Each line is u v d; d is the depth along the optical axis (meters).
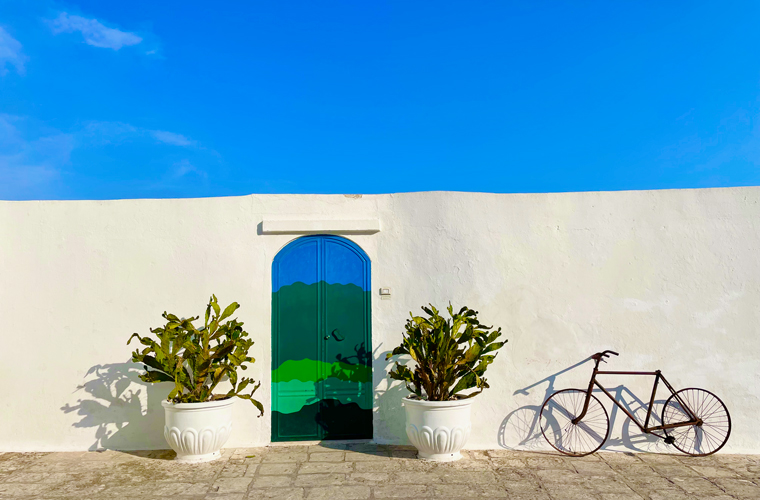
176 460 5.73
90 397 6.30
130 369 6.33
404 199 6.65
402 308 6.47
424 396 6.09
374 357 6.41
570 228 6.56
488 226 6.57
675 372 6.32
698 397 6.26
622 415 6.28
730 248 6.43
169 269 6.48
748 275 6.38
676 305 6.39
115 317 6.40
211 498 4.69
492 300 6.47
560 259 6.52
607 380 6.33
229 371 5.87
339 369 6.44
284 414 6.36
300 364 6.42
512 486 5.01
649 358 6.35
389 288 6.51
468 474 5.33
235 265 6.50
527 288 6.48
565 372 6.37
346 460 5.71
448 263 6.52
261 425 6.26
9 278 6.42
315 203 6.61
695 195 6.53
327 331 6.47
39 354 6.33
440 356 5.69
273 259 6.53
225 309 6.11
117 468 5.52
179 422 5.55
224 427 5.71
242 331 6.13
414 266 6.53
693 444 6.21
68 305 6.40
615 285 6.46
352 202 6.63
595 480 5.20
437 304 6.46
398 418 6.34
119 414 6.28
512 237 6.55
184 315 6.43
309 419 6.39
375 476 5.24
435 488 4.93
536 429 6.30
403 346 5.96
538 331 6.43
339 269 6.55
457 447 5.71
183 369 5.89
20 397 6.29
